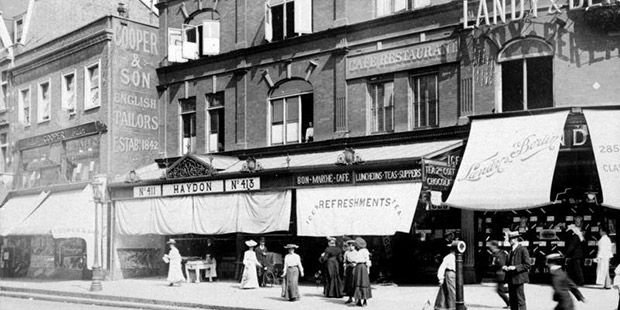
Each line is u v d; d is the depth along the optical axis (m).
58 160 34.34
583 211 20.97
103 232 30.25
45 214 32.62
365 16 24.81
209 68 30.05
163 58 32.31
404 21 23.66
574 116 19.83
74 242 32.66
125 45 31.83
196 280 26.58
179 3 31.59
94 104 32.28
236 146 28.50
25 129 37.19
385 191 20.80
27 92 37.69
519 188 18.77
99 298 22.91
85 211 30.58
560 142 19.09
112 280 29.47
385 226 20.58
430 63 22.95
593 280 20.66
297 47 26.73
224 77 29.42
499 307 16.41
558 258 11.98
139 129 32.03
